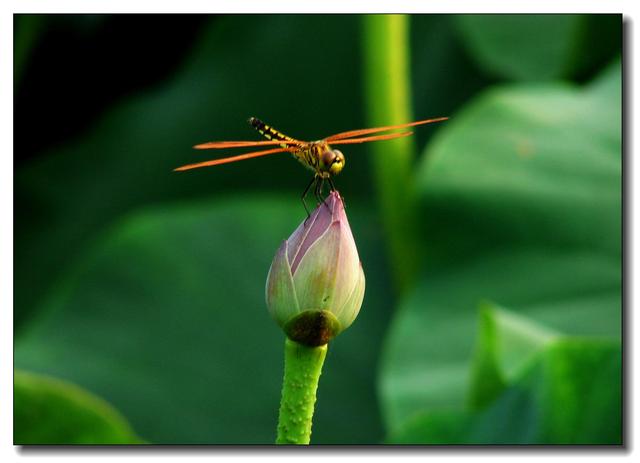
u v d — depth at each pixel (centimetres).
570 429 101
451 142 132
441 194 127
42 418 108
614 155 125
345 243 96
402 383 119
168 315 142
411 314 122
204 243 149
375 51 133
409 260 137
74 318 142
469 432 104
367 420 131
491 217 125
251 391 135
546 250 122
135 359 137
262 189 165
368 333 139
